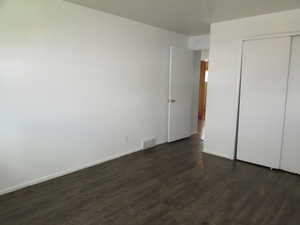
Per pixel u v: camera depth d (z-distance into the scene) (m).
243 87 3.55
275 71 3.22
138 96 4.00
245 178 3.03
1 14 2.29
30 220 2.05
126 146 3.91
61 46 2.82
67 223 2.02
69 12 2.85
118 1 2.80
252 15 3.30
